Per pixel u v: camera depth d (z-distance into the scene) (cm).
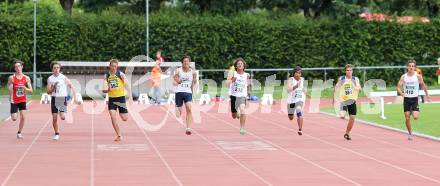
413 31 9875
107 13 9481
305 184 2770
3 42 9062
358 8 9812
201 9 10812
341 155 3659
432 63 9925
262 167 3222
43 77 8969
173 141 4266
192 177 2925
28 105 7212
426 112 5981
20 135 4369
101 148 3912
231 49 9481
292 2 10662
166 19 9356
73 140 4303
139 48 9288
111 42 9244
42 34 9138
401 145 4091
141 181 2819
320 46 9669
